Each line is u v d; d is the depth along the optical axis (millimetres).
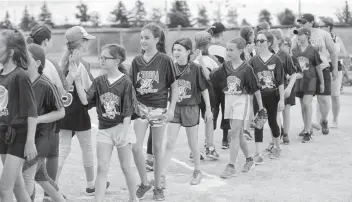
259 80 7984
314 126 10805
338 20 30656
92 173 6230
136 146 5941
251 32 9031
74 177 7082
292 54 9664
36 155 4648
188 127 6691
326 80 10023
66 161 8016
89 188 6273
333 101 10883
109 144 5414
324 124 10328
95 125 11125
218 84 7555
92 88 5477
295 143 9477
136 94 5965
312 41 9953
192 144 6750
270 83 7930
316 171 7492
